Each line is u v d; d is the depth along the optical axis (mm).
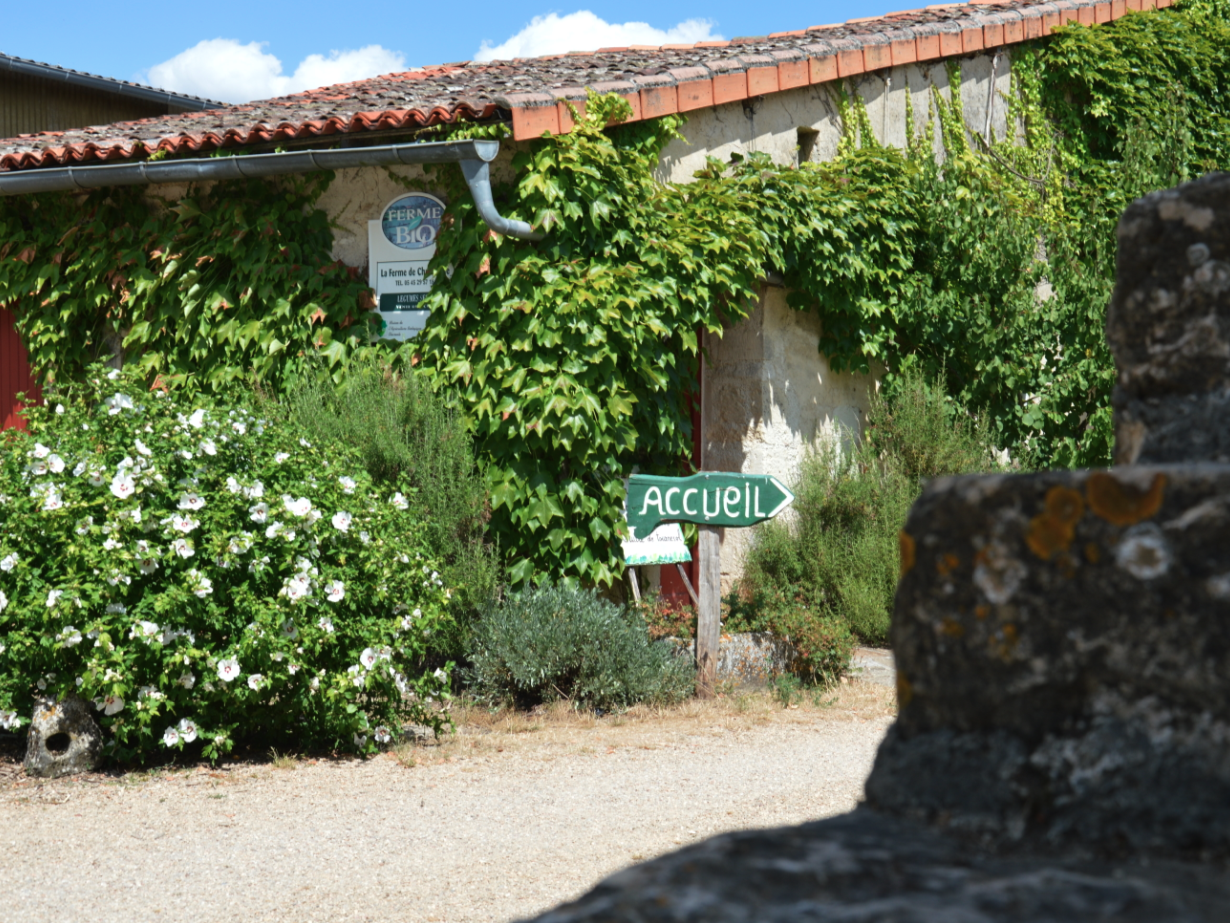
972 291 9078
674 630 7211
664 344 7801
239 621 5254
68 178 7664
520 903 3443
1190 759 1121
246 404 6086
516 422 7031
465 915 3348
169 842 4109
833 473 8570
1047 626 1197
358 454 6234
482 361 7105
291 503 5406
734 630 7547
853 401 9219
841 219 8461
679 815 4453
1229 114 11406
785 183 8102
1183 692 1132
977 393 9172
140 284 7918
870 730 6094
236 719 5500
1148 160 9898
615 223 7301
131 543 5066
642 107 7344
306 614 5363
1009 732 1224
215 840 4129
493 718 6402
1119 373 1646
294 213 7656
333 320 7516
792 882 1032
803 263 8336
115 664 4977
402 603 5766
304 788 4906
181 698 5176
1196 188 1579
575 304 6926
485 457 7148
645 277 7336
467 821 4383
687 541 8039
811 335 8797
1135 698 1162
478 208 6750
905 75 9438
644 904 995
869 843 1134
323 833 4223
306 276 7508
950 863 1106
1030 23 10219
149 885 3635
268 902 3471
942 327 9094
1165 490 1149
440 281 7246
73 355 8414
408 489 6320
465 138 6812
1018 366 9039
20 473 5270
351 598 5547
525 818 4426
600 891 1061
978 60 10039
